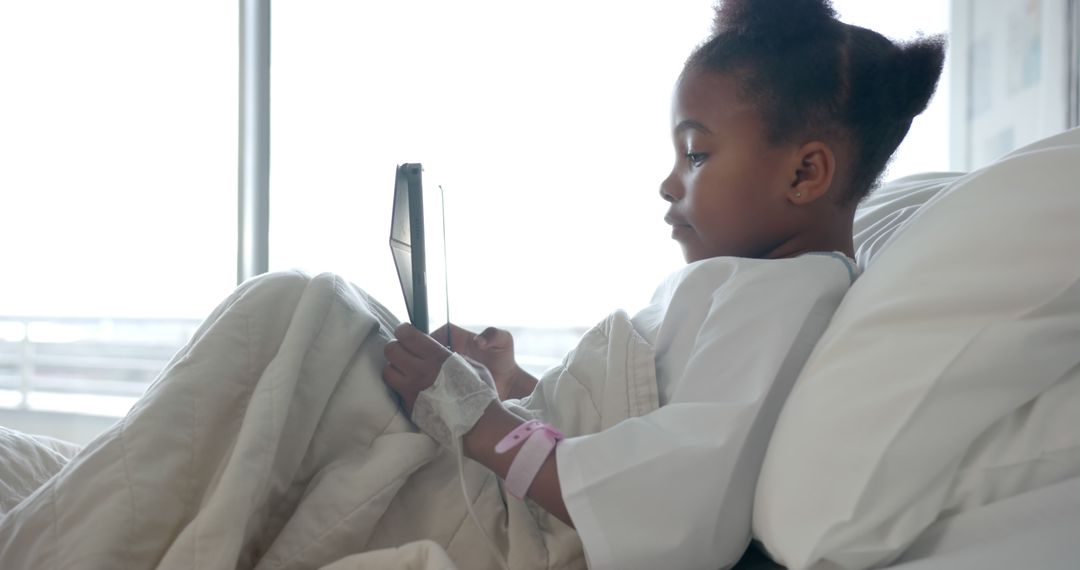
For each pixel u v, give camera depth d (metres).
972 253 0.57
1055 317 0.54
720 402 0.63
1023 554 0.47
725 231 0.82
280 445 0.63
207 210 3.53
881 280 0.61
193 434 0.59
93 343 3.54
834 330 0.61
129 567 0.54
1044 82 2.25
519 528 0.66
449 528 0.67
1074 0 2.16
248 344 0.64
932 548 0.54
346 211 3.30
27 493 0.73
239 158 2.63
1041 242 0.55
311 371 0.65
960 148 2.53
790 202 0.81
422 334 0.70
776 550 0.57
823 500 0.54
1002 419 0.57
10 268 3.61
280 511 0.65
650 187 3.34
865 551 0.53
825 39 0.82
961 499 0.56
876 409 0.55
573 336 3.37
